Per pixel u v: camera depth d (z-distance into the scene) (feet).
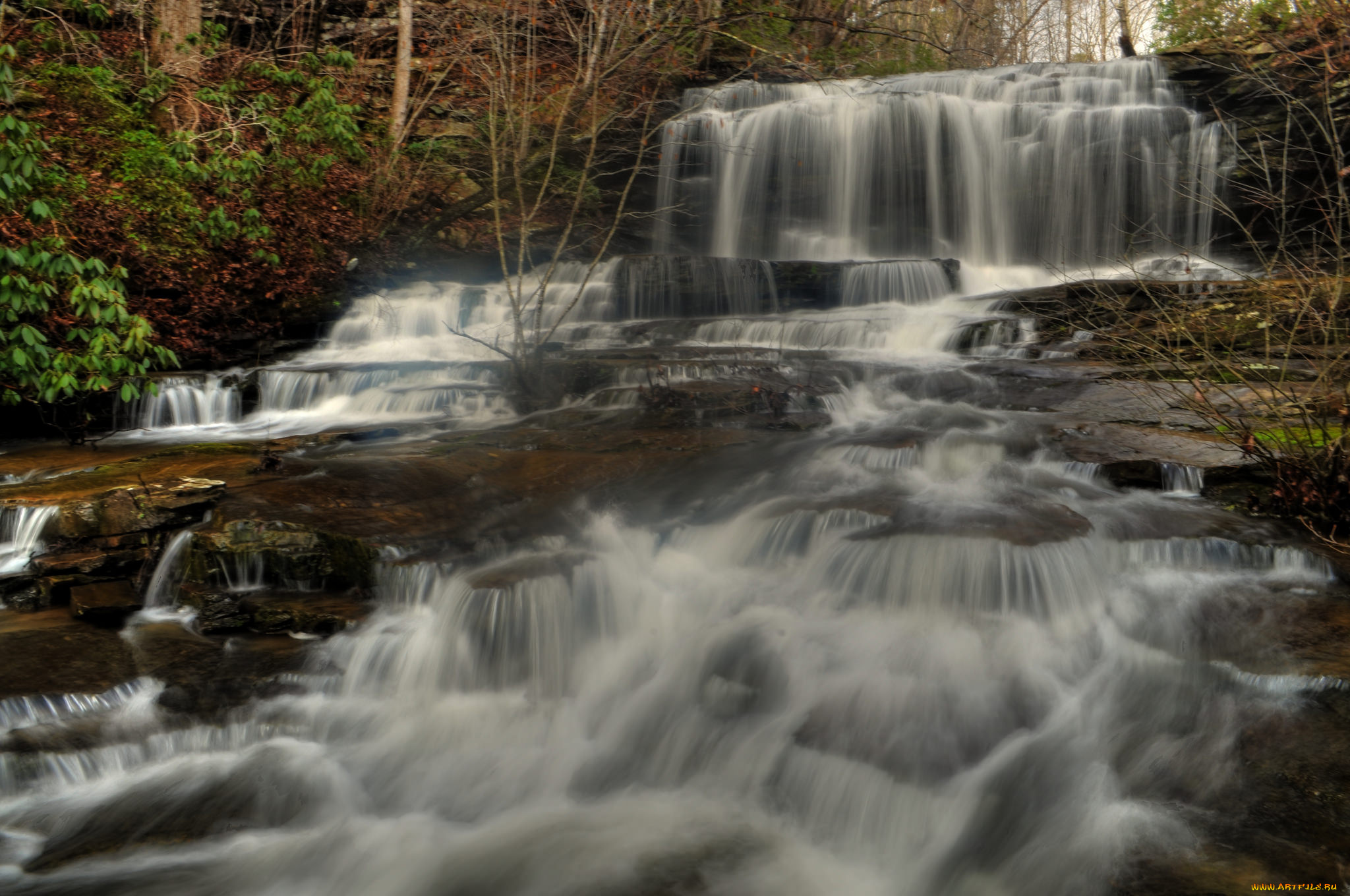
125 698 15.53
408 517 20.29
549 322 44.73
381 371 34.76
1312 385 22.81
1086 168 52.31
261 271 42.06
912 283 45.16
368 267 47.44
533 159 49.14
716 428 27.76
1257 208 47.67
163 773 14.65
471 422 30.09
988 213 54.75
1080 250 52.95
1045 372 30.78
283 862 13.12
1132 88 54.29
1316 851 10.71
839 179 57.00
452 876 12.80
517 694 17.06
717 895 12.25
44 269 25.59
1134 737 13.42
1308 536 18.42
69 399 31.83
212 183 43.04
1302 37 43.68
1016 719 14.25
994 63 92.79
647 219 59.72
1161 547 17.99
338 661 16.85
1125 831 11.61
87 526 19.69
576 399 32.32
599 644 18.02
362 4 60.39
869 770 13.80
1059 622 16.29
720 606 18.13
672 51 53.21
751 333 40.42
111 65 46.85
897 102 55.36
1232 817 11.50
